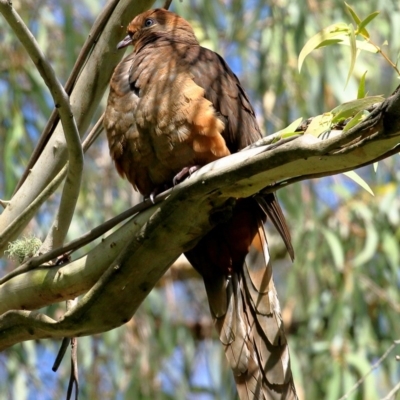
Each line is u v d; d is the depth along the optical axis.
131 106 7.99
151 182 8.27
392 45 11.87
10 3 6.29
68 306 7.50
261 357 7.36
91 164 12.68
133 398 11.72
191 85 7.79
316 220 12.07
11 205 7.99
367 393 11.02
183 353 13.06
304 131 6.07
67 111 6.70
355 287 11.90
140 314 12.29
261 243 7.73
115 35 8.20
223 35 13.29
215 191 6.23
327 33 6.49
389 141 5.43
